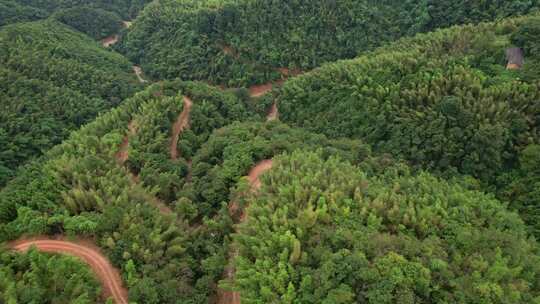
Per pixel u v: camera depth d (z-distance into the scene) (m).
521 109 61.22
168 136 74.62
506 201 58.28
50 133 84.81
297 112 85.19
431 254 40.69
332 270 38.97
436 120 63.72
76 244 49.81
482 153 61.06
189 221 57.69
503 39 71.62
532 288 40.41
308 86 85.62
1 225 49.34
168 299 44.09
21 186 56.06
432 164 64.31
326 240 43.25
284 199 49.25
